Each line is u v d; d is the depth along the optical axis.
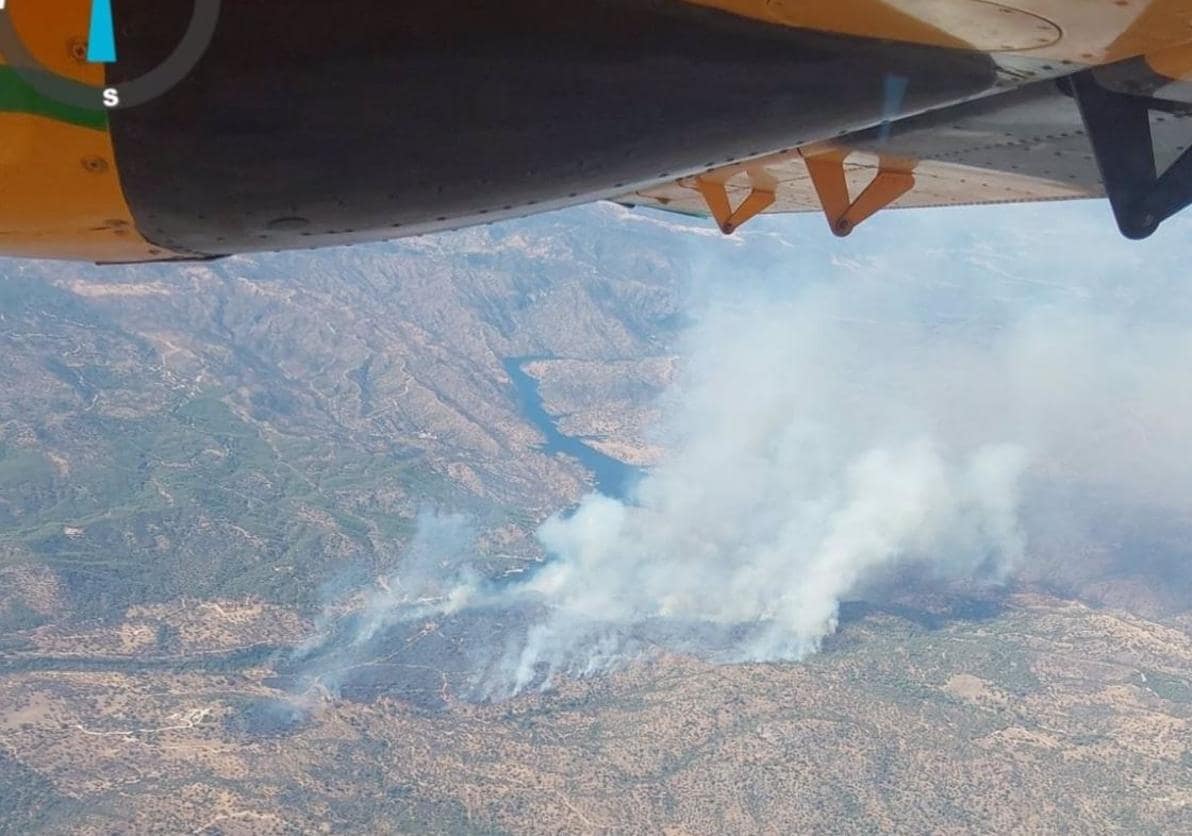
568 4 5.24
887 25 5.34
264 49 5.07
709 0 5.32
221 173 5.41
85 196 5.49
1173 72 5.56
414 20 5.12
